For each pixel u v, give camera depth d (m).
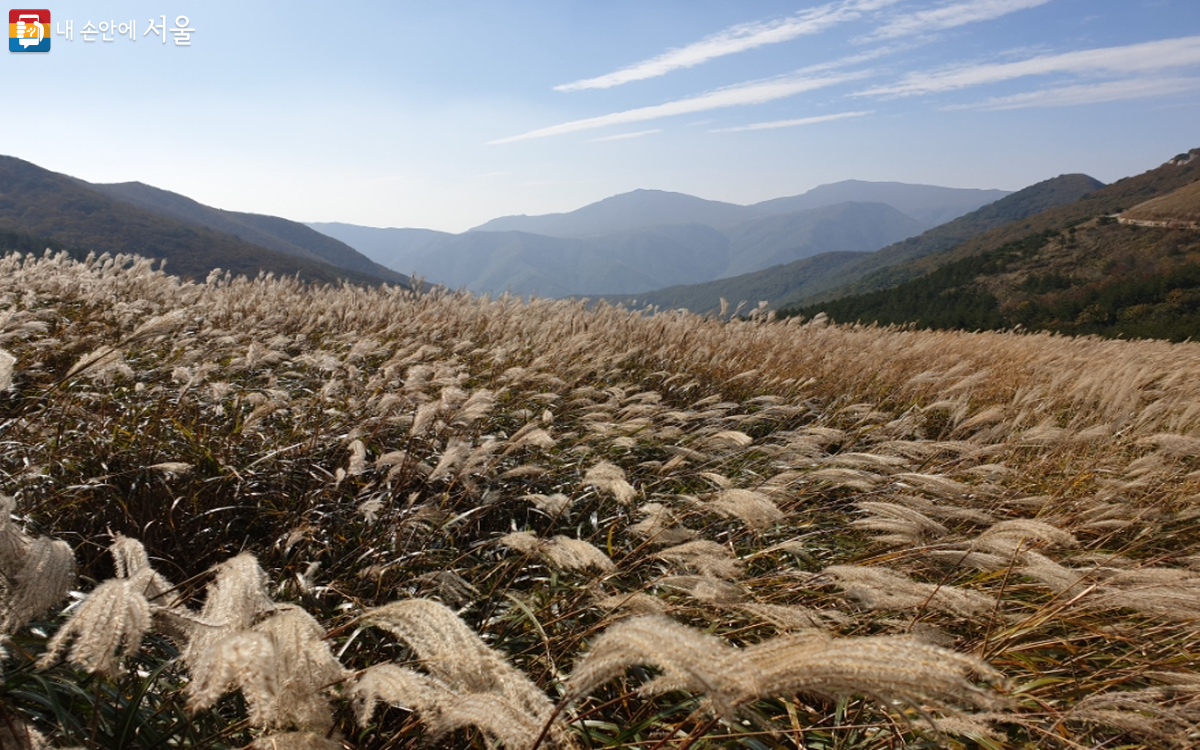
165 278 10.96
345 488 4.71
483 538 4.49
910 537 3.51
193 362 6.00
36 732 1.91
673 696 2.92
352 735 2.51
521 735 1.49
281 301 10.86
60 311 8.58
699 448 5.40
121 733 2.19
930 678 1.19
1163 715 2.54
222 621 1.65
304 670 1.60
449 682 1.80
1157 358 11.23
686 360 9.11
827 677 1.22
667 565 3.97
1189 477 5.36
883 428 6.50
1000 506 4.83
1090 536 4.86
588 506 4.82
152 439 4.68
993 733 2.41
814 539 4.52
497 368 7.82
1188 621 3.16
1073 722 2.92
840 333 13.23
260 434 5.23
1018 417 6.75
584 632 2.98
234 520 4.21
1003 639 3.09
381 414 5.14
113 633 1.45
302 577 3.36
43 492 4.04
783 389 8.62
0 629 1.74
